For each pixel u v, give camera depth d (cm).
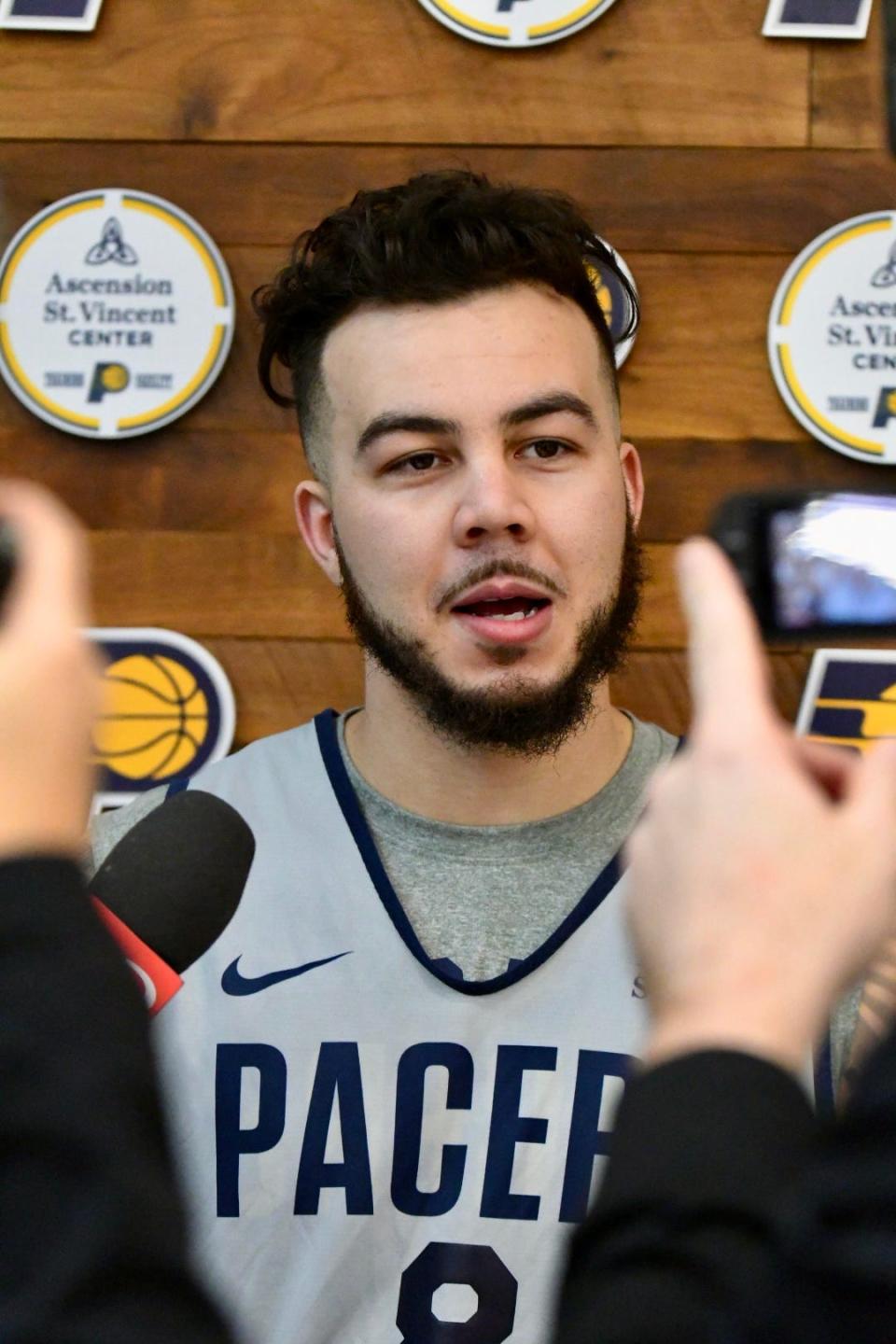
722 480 154
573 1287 36
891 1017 34
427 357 115
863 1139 31
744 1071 35
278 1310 111
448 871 120
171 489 156
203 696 153
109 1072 33
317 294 121
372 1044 114
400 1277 110
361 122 155
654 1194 34
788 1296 31
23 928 34
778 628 52
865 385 152
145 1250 32
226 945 117
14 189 156
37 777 35
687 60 154
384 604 117
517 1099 112
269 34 155
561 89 154
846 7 153
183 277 154
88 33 156
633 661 155
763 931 36
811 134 154
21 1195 32
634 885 39
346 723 132
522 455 117
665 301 155
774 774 37
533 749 116
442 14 153
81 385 154
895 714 151
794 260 152
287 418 156
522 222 119
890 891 37
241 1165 113
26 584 37
